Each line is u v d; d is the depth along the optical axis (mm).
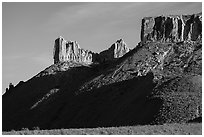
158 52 153125
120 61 161500
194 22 185125
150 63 146625
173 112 91875
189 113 90000
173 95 101125
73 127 132250
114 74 149375
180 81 107562
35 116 159125
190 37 183250
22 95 184625
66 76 181250
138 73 141000
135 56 154375
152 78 123938
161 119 90938
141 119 98125
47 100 167750
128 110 109625
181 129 45094
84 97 148750
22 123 158875
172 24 186125
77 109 143375
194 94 99250
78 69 184000
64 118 144625
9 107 178875
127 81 139625
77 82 173375
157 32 186875
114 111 120562
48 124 149250
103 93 141250
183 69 132375
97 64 191625
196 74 124500
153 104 100750
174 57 147250
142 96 112500
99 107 132750
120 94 132750
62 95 166625
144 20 189875
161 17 190250
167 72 132000
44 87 180500
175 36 183625
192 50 149375
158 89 109438
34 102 170375
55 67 192750
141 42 172125
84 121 130125
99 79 153875
